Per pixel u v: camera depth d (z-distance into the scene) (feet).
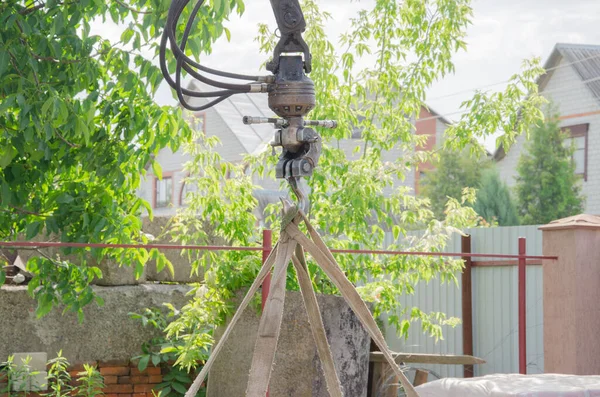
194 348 24.04
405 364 26.61
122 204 22.79
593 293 24.48
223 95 11.30
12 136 19.61
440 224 26.94
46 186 22.79
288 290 23.29
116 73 20.07
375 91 28.81
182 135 21.54
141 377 29.30
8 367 26.66
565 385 14.84
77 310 22.80
